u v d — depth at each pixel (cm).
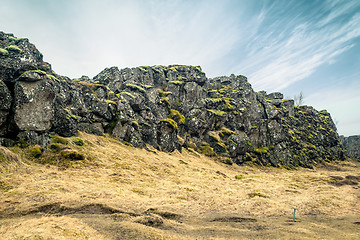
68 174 2888
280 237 1485
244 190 3428
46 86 3631
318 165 10575
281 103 12838
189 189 3081
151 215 1814
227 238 1472
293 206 2569
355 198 3034
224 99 10281
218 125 9112
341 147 13550
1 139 3041
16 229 1255
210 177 4456
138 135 6038
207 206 2425
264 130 9981
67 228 1338
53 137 3831
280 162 9319
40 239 1113
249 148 8831
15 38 5512
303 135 12006
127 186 2894
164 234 1459
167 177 3872
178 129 7875
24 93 3362
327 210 2427
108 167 3559
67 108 4662
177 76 10675
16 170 2600
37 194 2045
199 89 9994
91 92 5962
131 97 6569
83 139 4444
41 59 5756
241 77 12875
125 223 1583
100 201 2078
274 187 3769
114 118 5688
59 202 1933
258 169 7975
